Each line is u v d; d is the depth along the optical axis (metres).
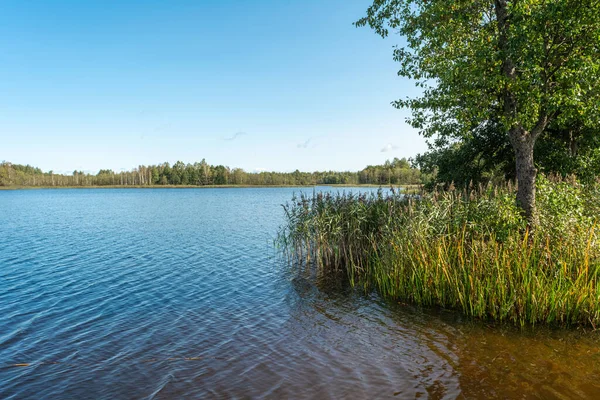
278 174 186.75
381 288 12.59
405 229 12.28
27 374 7.59
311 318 10.63
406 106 16.47
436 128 17.75
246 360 8.13
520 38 10.32
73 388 7.05
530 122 11.28
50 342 9.19
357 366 7.77
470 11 12.49
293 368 7.73
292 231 18.39
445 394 6.61
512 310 9.56
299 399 6.58
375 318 10.40
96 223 37.16
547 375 7.07
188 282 14.93
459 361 7.77
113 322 10.55
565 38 10.79
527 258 9.46
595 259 9.55
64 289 14.01
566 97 10.66
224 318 10.80
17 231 31.39
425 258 11.24
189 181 188.25
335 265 15.98
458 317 10.09
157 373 7.60
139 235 28.50
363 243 15.77
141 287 14.25
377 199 16.78
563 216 10.68
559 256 9.68
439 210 12.26
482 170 24.83
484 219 11.45
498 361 7.67
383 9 14.68
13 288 14.16
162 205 64.75
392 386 6.95
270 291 13.45
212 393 6.82
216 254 20.77
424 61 14.12
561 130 20.62
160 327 10.15
